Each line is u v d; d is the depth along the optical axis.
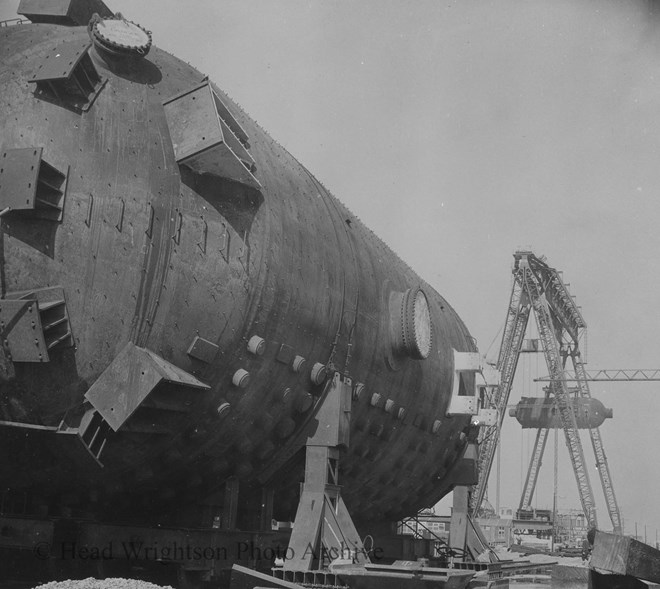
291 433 16.92
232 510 16.16
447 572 14.56
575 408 79.62
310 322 16.77
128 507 15.24
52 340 12.31
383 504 24.78
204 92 14.22
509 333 75.44
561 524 75.94
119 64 14.11
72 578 13.73
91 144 13.16
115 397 12.59
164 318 13.41
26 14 14.56
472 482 28.28
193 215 14.02
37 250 12.45
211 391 14.55
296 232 16.64
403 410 22.16
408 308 20.88
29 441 12.95
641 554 15.14
